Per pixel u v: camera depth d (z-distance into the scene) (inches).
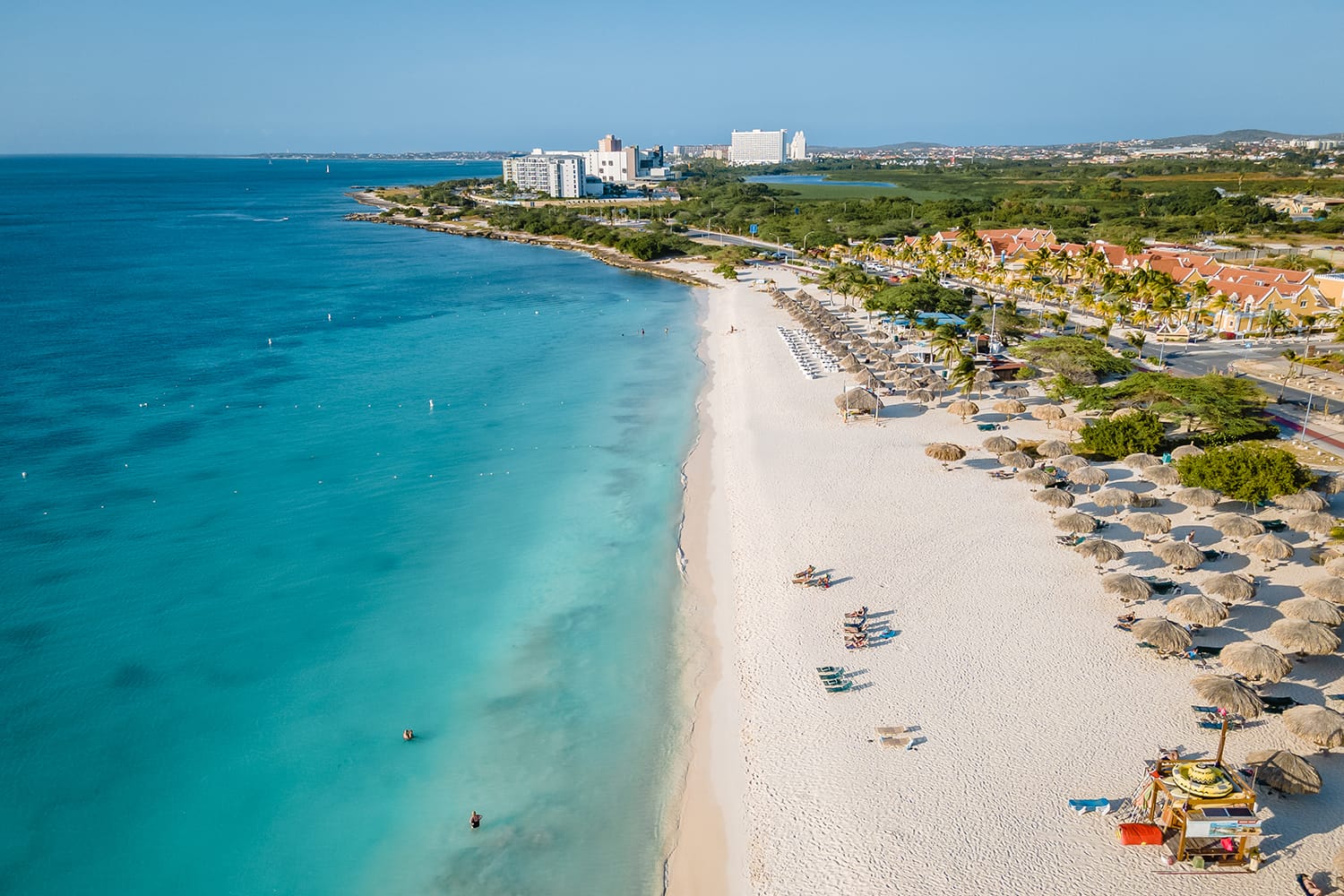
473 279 6791.3
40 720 1524.4
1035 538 2116.1
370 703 1596.9
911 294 4517.7
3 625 1801.2
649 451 2847.0
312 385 3602.4
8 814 1327.5
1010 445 2536.9
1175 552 1887.3
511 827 1325.0
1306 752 1393.9
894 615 1790.1
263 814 1343.5
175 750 1470.2
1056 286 5285.4
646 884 1218.0
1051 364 3408.0
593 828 1318.9
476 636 1806.1
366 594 1958.7
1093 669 1598.2
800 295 5487.2
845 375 3617.1
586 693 1627.7
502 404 3358.8
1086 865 1189.7
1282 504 2137.1
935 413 3095.5
